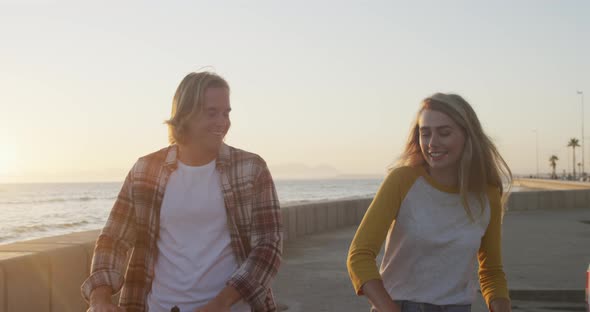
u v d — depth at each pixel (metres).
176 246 2.74
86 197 110.06
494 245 2.81
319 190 175.88
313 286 9.56
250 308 2.72
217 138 2.73
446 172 2.72
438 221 2.65
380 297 2.42
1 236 31.84
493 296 2.79
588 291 4.12
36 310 4.72
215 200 2.74
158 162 2.79
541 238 16.59
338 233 18.39
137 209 2.76
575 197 31.44
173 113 2.73
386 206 2.63
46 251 4.93
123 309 2.54
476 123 2.70
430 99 2.69
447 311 2.66
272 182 2.82
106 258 2.70
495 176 2.75
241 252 2.75
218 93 2.70
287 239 16.09
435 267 2.67
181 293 2.69
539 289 8.78
